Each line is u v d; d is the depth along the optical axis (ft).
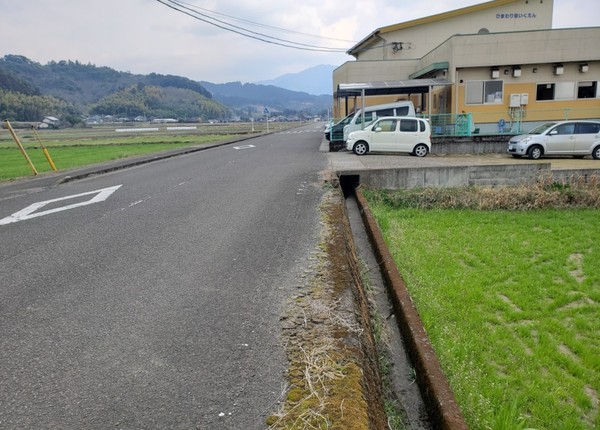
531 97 63.57
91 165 46.83
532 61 61.77
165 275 13.76
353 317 10.35
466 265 22.13
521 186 37.65
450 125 59.57
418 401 9.50
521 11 79.36
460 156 56.24
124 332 10.06
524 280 19.75
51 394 7.77
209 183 32.37
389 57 83.35
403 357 11.19
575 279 19.92
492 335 14.74
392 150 52.65
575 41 61.21
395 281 14.57
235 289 12.39
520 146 52.37
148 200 26.40
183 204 24.94
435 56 69.31
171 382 8.02
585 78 63.05
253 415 6.98
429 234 27.37
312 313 10.54
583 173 38.42
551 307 17.04
